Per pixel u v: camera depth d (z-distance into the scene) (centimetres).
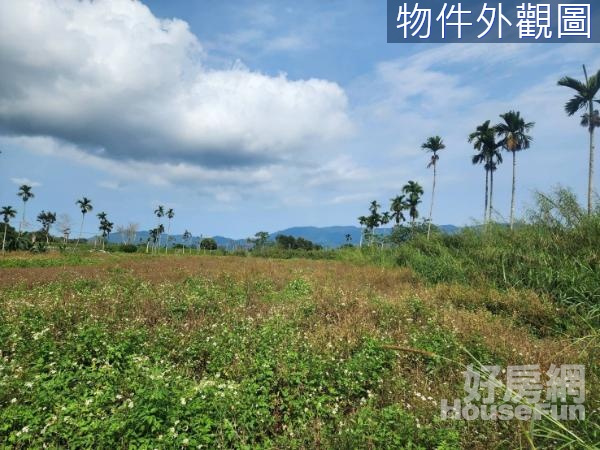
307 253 5738
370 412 437
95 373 549
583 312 829
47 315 829
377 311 918
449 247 1780
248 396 479
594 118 3084
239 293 1223
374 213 7512
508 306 925
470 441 399
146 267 2197
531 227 1280
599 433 349
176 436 386
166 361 615
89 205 9388
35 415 441
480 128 3953
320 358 597
